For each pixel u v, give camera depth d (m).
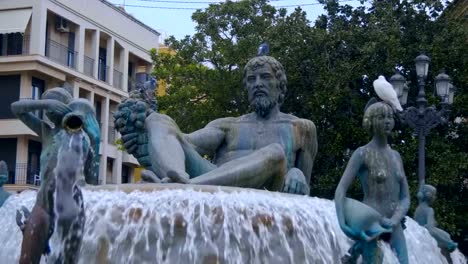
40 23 43.31
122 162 49.81
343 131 25.80
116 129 8.36
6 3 43.56
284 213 6.97
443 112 19.34
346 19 27.62
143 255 6.62
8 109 43.03
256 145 8.64
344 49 26.50
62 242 6.16
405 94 19.31
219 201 6.78
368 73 25.88
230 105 30.62
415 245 8.38
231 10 30.83
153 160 8.02
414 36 26.97
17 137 42.84
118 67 50.66
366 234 6.53
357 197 22.36
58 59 45.19
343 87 25.62
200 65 31.23
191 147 8.36
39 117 6.87
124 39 50.53
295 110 26.69
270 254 6.81
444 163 24.78
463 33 26.56
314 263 6.98
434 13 27.30
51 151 6.27
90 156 6.66
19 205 7.80
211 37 31.09
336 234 7.21
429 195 11.05
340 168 25.62
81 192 6.30
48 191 6.15
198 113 30.50
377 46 25.78
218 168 7.89
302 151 8.76
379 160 7.02
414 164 25.14
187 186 6.98
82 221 6.27
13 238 7.61
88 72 47.28
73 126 6.29
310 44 26.36
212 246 6.66
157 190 6.86
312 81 26.36
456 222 25.98
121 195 6.80
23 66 43.00
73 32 46.62
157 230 6.65
